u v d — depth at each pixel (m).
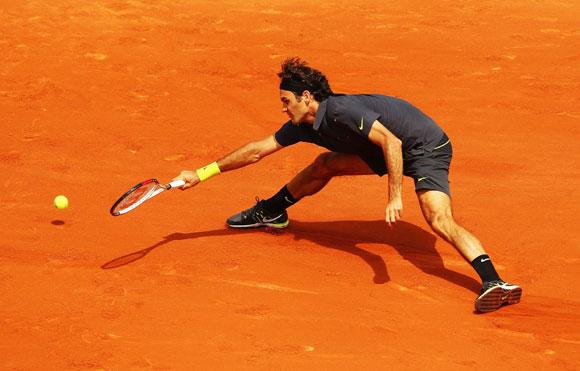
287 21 55.81
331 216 28.70
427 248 26.25
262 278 23.81
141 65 45.44
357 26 55.44
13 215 27.53
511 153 35.44
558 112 41.19
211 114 39.31
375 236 27.08
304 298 22.72
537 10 61.16
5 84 41.41
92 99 40.19
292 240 26.61
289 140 25.00
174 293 22.77
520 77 46.62
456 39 53.44
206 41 50.41
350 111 22.69
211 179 31.61
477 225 27.91
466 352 20.19
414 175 23.67
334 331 21.02
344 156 25.34
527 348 20.47
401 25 56.00
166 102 40.47
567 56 50.91
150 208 28.62
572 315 22.14
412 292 23.30
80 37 49.25
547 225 28.00
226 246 25.86
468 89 44.38
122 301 22.23
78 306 21.94
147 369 19.12
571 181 32.25
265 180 31.81
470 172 33.12
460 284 23.86
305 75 23.02
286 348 20.12
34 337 20.44
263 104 40.94
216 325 21.16
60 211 28.06
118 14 54.16
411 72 46.94
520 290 22.20
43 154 33.41
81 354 19.72
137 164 33.09
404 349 20.23
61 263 24.33
